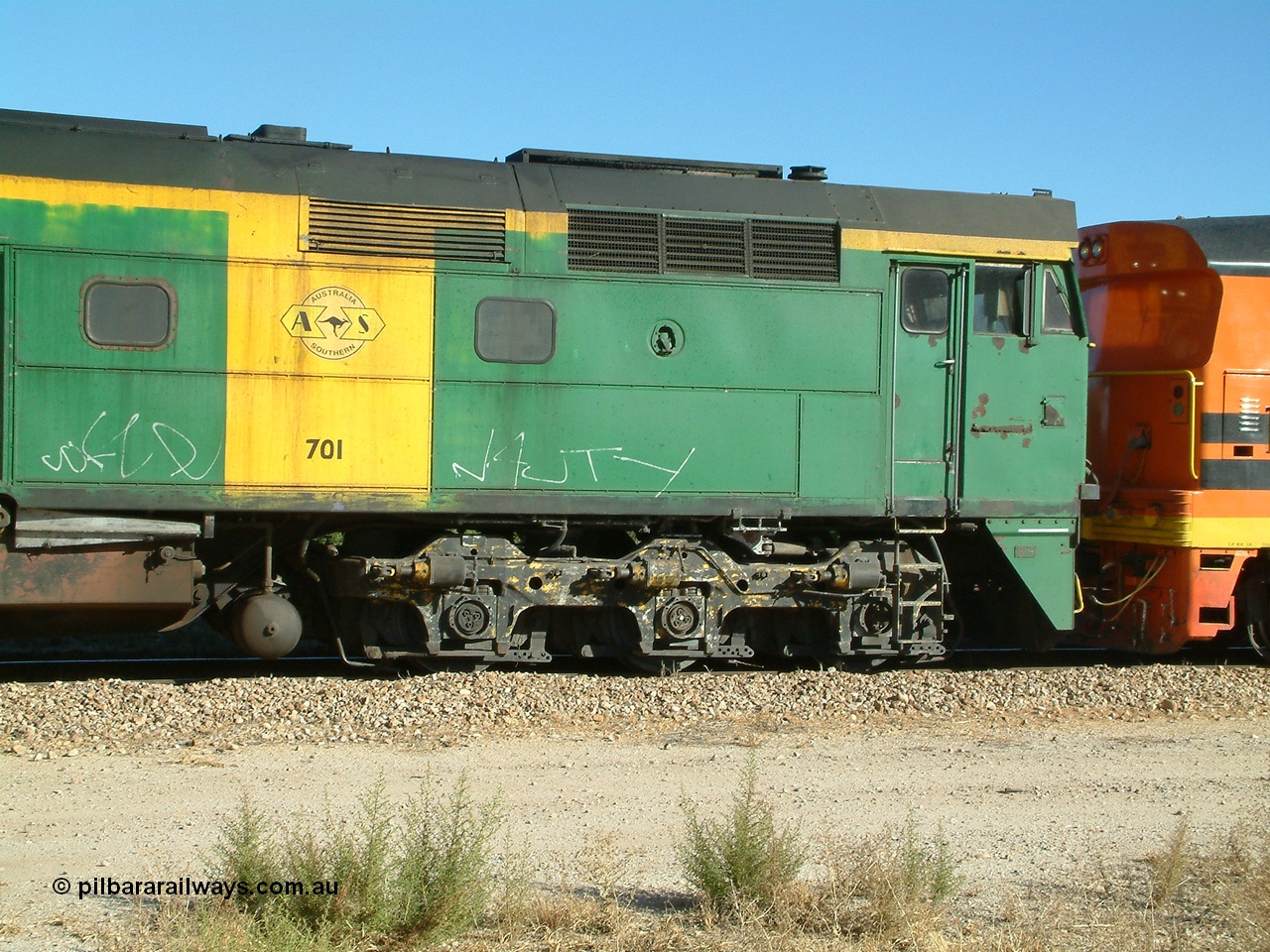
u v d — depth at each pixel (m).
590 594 10.03
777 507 10.19
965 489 10.63
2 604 8.83
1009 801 7.01
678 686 9.52
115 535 8.93
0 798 6.56
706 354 10.05
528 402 9.70
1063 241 10.91
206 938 4.61
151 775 7.04
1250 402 11.73
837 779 7.36
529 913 5.20
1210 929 5.21
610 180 10.14
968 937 5.01
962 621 11.76
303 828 6.09
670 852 6.02
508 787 7.00
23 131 8.98
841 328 10.34
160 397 9.03
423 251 9.51
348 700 8.67
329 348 9.32
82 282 8.90
